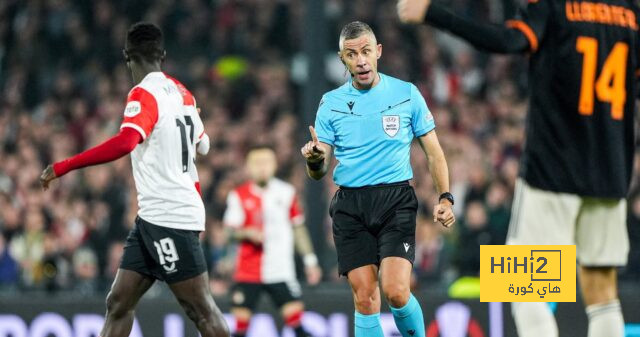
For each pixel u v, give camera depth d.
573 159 20.75
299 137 52.72
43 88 60.91
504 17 62.69
